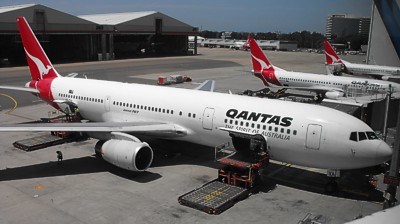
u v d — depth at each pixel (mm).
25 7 89562
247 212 18531
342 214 18344
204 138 24562
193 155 27281
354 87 49250
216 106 23750
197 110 24359
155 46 144625
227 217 17969
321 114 20359
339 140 19250
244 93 54406
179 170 24297
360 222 9352
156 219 17688
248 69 90562
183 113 24969
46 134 31547
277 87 55438
